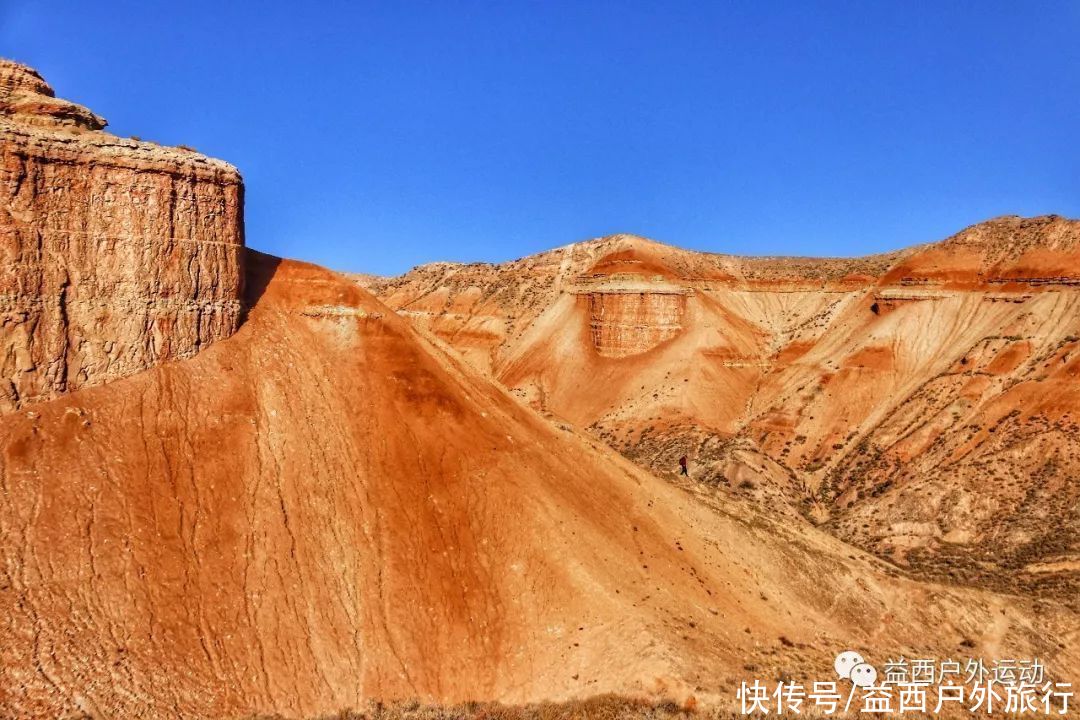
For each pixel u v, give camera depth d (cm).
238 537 3972
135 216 4322
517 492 4609
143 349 4344
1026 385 9281
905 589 5641
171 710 3275
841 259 16075
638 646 3881
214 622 3647
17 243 3997
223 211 4697
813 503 9212
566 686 3797
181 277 4475
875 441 9950
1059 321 10075
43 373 4050
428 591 4116
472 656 3941
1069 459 8094
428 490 4512
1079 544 7119
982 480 8269
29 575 3462
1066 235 11144
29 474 3769
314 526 4166
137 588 3597
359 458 4522
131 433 4097
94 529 3703
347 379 4847
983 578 6806
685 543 5069
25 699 3098
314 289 5172
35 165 4069
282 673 3606
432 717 3588
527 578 4262
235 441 4297
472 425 4925
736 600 4772
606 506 4984
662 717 3506
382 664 3797
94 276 4219
